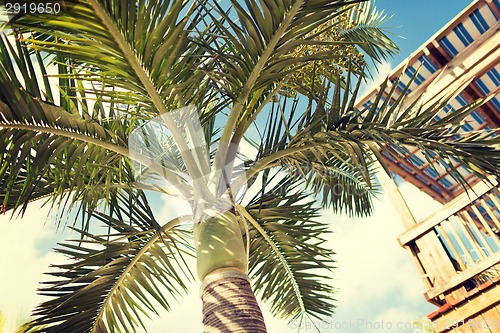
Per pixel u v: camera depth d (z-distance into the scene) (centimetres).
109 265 365
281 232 399
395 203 655
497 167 298
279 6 268
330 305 416
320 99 326
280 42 288
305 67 350
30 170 284
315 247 403
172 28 261
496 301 544
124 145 307
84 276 364
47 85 291
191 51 287
